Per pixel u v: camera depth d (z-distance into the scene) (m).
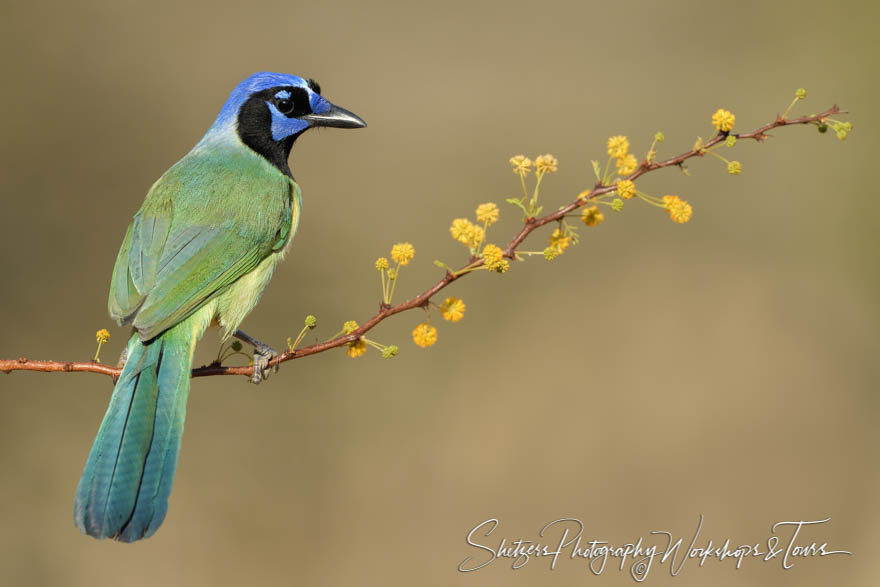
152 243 7.75
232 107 8.65
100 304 14.47
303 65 17.61
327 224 15.71
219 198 8.03
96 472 6.50
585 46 18.41
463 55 18.16
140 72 16.78
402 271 15.23
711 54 18.23
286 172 8.77
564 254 15.64
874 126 17.00
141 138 16.17
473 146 16.89
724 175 16.75
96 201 15.41
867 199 16.34
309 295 14.86
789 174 16.75
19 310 14.12
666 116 17.39
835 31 17.88
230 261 7.80
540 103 17.53
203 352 13.69
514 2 18.88
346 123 8.76
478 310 14.93
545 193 16.30
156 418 6.81
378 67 17.81
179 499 12.43
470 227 6.27
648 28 18.66
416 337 6.30
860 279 15.38
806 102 17.28
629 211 16.27
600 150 16.75
